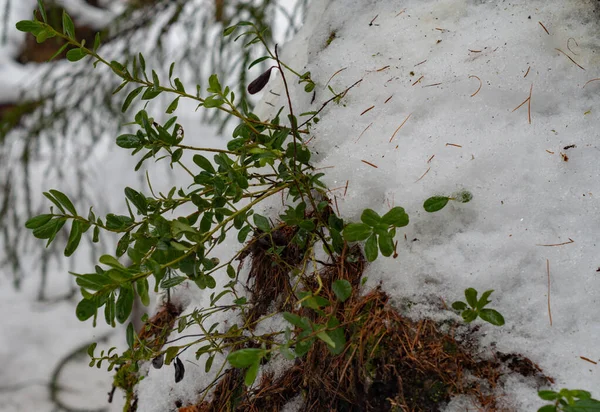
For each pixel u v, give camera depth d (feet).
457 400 1.73
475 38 2.19
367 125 2.14
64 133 4.41
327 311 1.93
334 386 1.85
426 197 1.94
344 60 2.33
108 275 1.69
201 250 1.87
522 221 1.87
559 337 1.74
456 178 1.94
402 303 1.85
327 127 2.19
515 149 1.96
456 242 1.88
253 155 2.04
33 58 8.30
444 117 2.07
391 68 2.23
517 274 1.82
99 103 4.52
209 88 2.00
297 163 2.15
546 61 2.09
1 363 6.23
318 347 1.91
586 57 2.09
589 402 1.46
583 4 2.17
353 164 2.07
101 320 6.73
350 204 2.02
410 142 2.05
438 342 1.79
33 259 7.13
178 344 2.36
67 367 6.22
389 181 2.01
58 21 4.99
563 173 1.92
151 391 2.37
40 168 7.00
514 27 2.17
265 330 2.14
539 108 2.04
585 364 1.69
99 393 5.99
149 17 4.30
